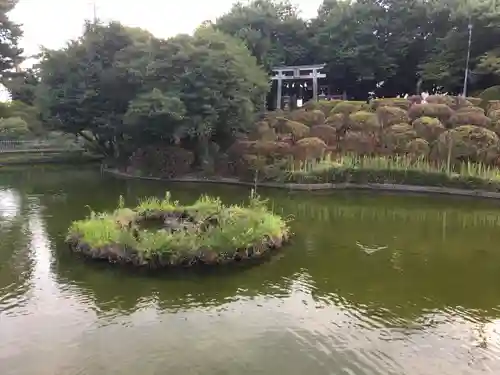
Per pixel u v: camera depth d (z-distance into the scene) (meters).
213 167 34.06
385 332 11.83
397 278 15.38
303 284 14.78
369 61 44.41
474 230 21.08
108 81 34.28
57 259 16.69
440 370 10.21
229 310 12.96
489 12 38.56
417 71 44.91
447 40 41.28
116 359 10.54
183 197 27.97
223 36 37.00
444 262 16.91
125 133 35.44
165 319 12.41
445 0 43.00
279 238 18.31
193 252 15.91
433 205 26.05
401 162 31.50
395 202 26.83
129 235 16.34
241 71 34.47
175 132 32.28
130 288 14.28
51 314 12.64
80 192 29.72
